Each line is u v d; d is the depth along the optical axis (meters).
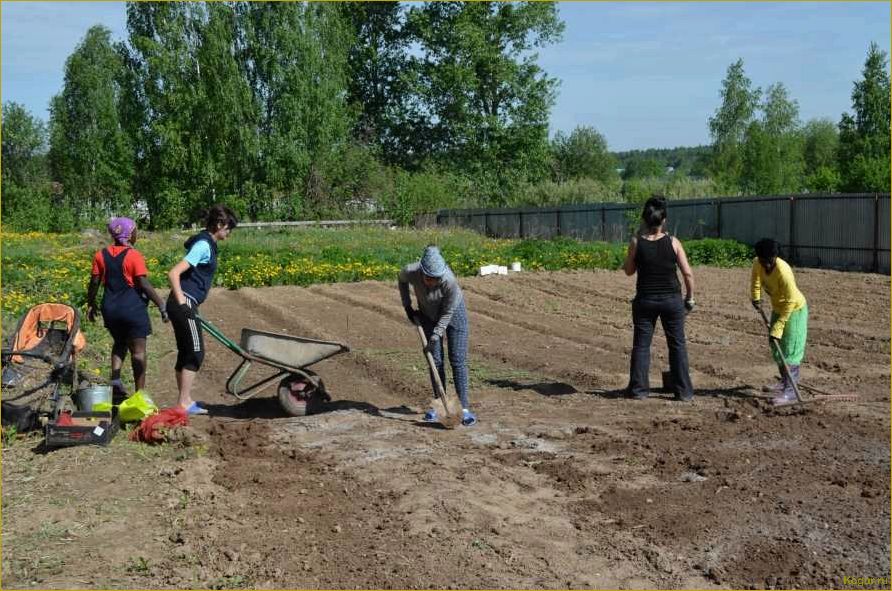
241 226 37.59
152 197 49.38
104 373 10.07
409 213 40.50
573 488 6.31
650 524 5.61
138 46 47.72
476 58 51.34
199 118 46.88
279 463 6.98
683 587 4.74
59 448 7.23
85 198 49.94
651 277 9.02
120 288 8.51
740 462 6.86
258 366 11.05
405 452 7.29
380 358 11.34
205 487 6.27
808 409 8.45
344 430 8.09
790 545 5.25
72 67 49.94
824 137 81.81
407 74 54.09
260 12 47.66
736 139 61.69
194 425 8.05
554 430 7.93
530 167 54.00
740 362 11.12
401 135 56.22
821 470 6.63
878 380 9.95
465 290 19.14
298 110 45.81
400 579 4.80
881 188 35.03
